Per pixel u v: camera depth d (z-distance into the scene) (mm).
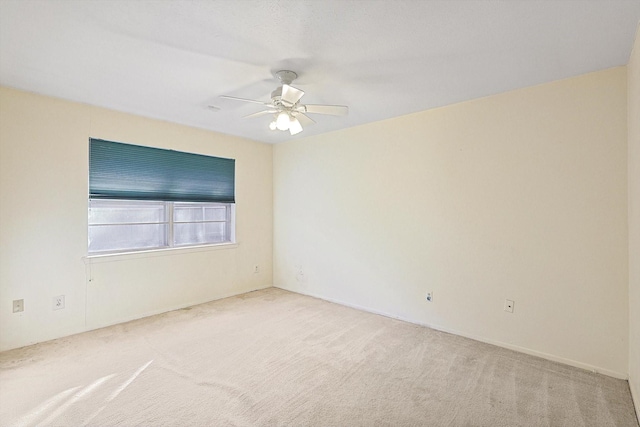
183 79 2643
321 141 4477
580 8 1715
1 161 2803
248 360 2705
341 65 2387
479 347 2977
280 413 2025
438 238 3385
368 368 2594
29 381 2340
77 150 3225
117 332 3262
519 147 2857
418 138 3518
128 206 3740
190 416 1982
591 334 2549
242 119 3781
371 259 3953
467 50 2166
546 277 2744
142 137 3682
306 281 4695
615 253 2438
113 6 1696
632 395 2199
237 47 2129
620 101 2402
